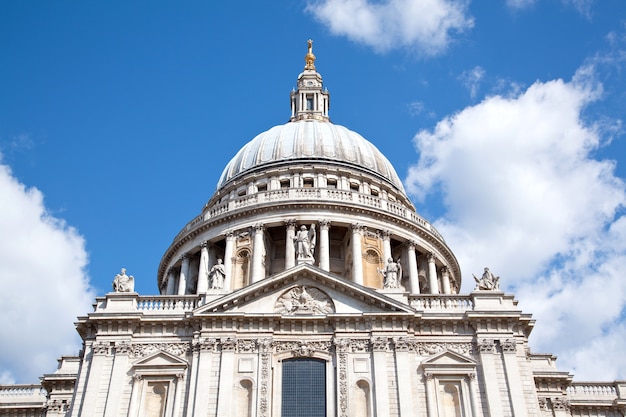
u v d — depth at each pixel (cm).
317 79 9500
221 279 5028
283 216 6788
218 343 4562
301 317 4638
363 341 4584
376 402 4319
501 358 4569
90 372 4472
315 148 7888
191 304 4853
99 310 4756
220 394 4331
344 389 4384
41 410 5569
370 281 6612
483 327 4681
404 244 7094
